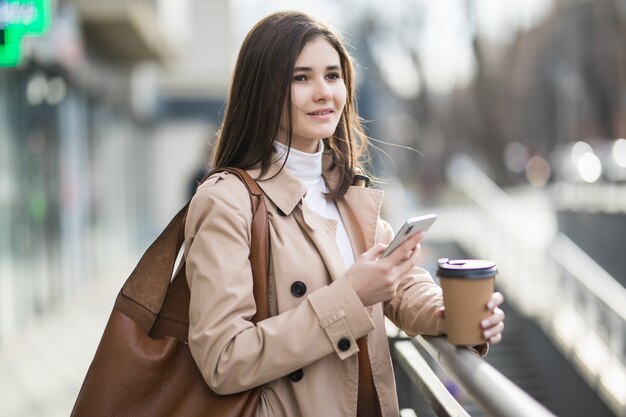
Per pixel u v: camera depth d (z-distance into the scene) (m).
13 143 7.89
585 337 7.16
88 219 11.56
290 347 1.54
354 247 1.85
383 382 1.79
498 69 33.81
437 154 47.12
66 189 10.19
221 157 1.82
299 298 1.65
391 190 12.62
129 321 1.68
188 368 1.67
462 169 14.31
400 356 2.23
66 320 8.72
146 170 18.62
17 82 8.04
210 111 19.62
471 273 1.53
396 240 1.56
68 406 5.31
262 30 1.77
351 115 1.95
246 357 1.52
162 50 13.55
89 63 11.81
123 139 15.07
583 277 7.36
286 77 1.73
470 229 13.30
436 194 37.41
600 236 9.34
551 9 26.33
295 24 1.75
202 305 1.57
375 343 1.79
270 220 1.71
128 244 15.57
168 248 1.72
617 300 6.72
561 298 8.11
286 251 1.67
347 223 1.88
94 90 11.77
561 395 7.29
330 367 1.67
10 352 7.05
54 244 9.48
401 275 1.61
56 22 9.12
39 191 8.85
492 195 12.59
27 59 7.96
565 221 10.77
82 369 6.41
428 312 1.77
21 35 4.39
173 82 19.53
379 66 24.19
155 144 20.17
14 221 7.83
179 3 16.34
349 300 1.56
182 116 19.61
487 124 37.16
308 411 1.64
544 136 35.25
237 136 1.78
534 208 18.89
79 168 11.01
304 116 1.75
